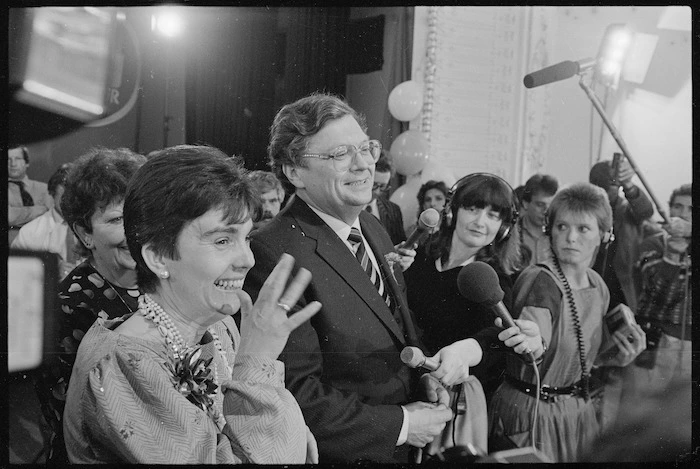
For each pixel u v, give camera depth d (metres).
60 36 1.76
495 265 1.77
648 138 1.85
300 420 1.25
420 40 1.84
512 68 1.88
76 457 1.22
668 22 1.85
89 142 1.75
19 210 1.70
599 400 1.79
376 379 1.60
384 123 1.84
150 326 1.26
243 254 1.32
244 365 1.25
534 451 1.75
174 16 1.78
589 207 1.80
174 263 1.28
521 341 1.70
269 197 1.66
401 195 1.81
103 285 1.65
